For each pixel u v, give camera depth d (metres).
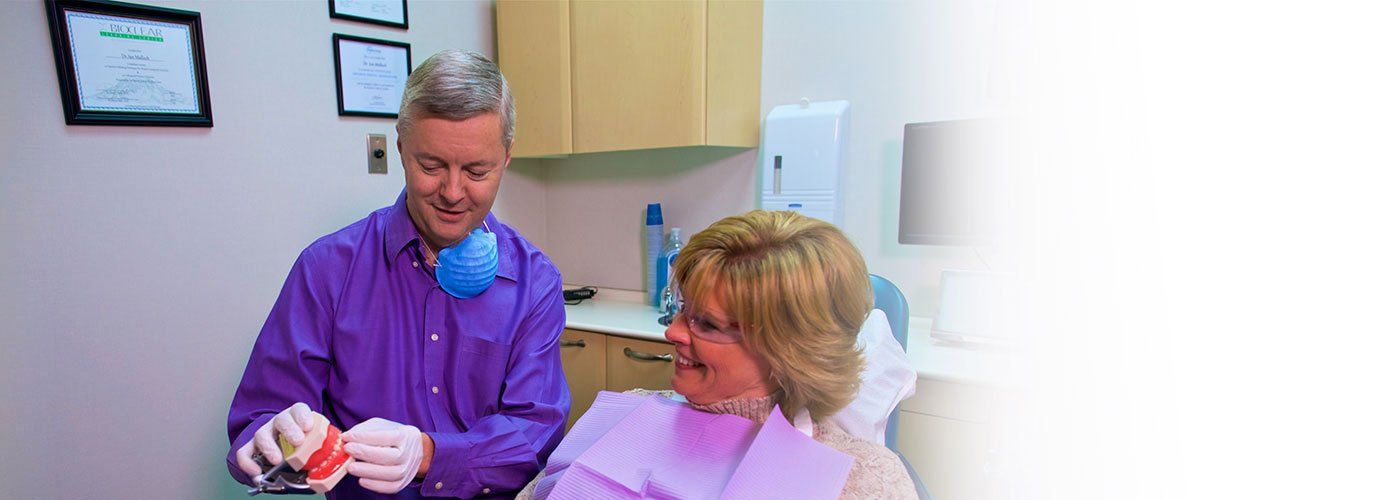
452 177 0.79
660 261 2.01
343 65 1.72
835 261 0.68
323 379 0.94
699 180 2.07
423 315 0.97
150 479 1.50
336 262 0.94
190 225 1.49
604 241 2.31
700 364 0.74
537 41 1.94
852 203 1.81
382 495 0.97
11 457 1.31
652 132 1.77
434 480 0.83
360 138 1.79
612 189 2.26
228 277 1.57
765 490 0.64
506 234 1.07
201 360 1.54
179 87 1.44
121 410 1.44
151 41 1.39
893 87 1.71
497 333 0.99
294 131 1.64
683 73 1.69
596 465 0.70
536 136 1.99
